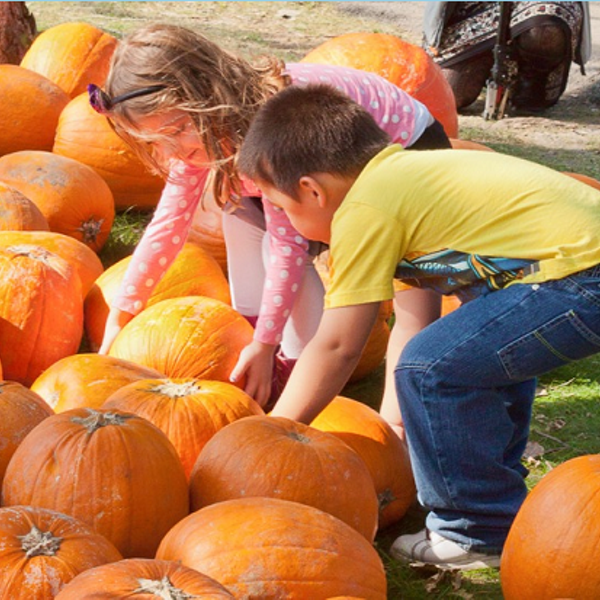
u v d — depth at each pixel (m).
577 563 2.67
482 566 3.20
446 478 3.08
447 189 2.92
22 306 3.92
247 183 3.59
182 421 3.12
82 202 5.19
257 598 2.40
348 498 2.87
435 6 8.74
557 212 2.90
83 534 2.45
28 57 6.85
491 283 2.96
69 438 2.72
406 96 3.87
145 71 3.31
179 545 2.50
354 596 2.46
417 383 3.00
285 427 2.97
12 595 2.26
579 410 4.30
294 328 3.93
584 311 2.85
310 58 6.38
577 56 9.05
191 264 4.33
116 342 3.84
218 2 12.10
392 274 2.93
